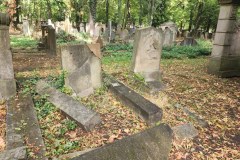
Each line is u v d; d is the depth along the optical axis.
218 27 8.59
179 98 6.25
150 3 23.81
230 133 4.69
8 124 3.95
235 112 5.63
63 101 4.84
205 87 7.31
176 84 7.42
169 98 6.14
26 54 11.06
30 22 22.78
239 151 4.08
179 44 19.08
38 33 19.22
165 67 10.27
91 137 4.02
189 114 5.27
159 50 6.99
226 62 8.74
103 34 19.30
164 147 2.38
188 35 26.88
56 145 3.62
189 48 15.80
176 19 32.97
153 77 7.15
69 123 4.30
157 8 26.09
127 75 7.42
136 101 5.03
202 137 4.44
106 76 6.71
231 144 4.30
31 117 4.24
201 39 26.61
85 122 4.16
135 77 6.83
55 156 3.37
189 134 4.41
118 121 4.68
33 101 5.04
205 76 8.71
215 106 5.91
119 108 5.24
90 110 4.50
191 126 4.62
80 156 1.93
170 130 2.61
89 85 5.79
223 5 8.29
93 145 3.78
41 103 4.99
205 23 34.34
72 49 5.46
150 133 2.40
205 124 4.93
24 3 26.06
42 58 10.63
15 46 12.98
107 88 6.12
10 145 3.37
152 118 4.58
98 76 6.08
